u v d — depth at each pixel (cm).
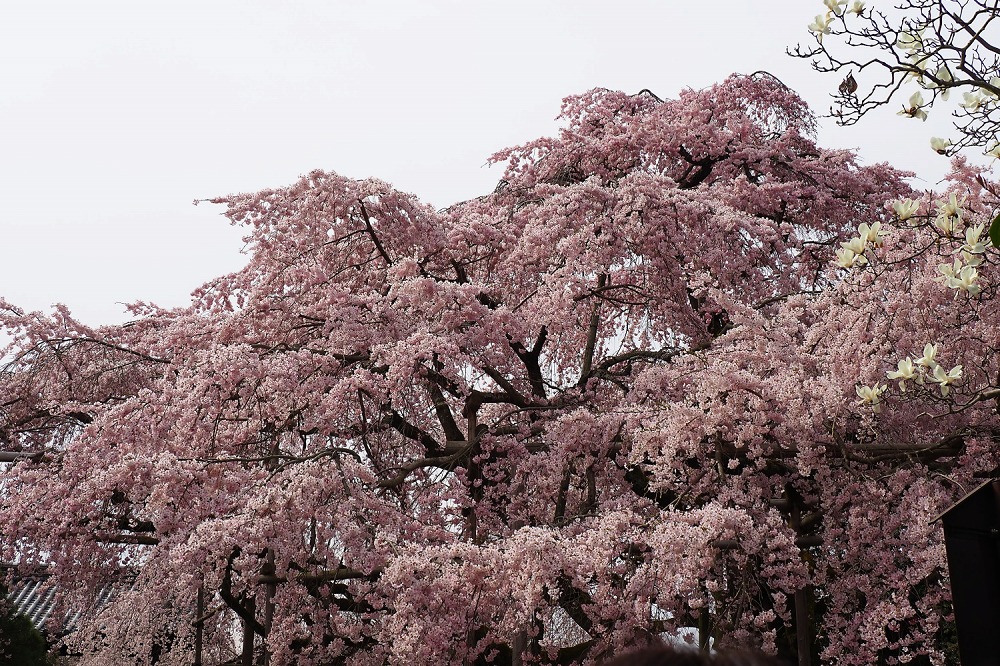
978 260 439
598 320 1050
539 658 704
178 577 757
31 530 885
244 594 838
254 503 718
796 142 1266
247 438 854
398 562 656
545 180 1218
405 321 917
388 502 831
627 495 804
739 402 686
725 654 108
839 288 684
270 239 967
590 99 1328
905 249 655
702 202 979
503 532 843
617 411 814
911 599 685
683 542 615
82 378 1168
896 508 690
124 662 1052
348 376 893
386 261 999
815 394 663
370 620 781
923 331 637
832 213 1176
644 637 624
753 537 635
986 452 657
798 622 672
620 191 951
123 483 785
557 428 820
